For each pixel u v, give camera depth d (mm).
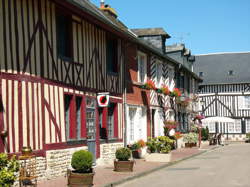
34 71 10398
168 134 22734
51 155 11008
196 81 34750
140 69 19047
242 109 42688
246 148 27656
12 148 9453
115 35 15453
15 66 9672
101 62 14555
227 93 43406
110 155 15117
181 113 27344
